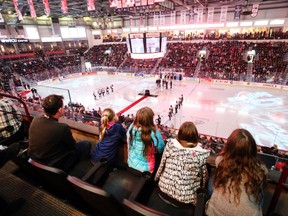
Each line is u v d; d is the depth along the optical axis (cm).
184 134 198
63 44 4075
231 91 2319
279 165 301
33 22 3538
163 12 3262
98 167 243
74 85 2856
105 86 2762
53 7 2759
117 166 312
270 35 2998
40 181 270
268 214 208
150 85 2745
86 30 4434
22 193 256
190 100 2064
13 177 286
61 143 248
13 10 2806
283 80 2292
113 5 1359
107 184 247
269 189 220
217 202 173
